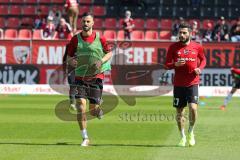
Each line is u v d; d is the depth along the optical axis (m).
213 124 57.78
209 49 99.62
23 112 69.12
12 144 43.91
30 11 132.88
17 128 54.44
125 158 37.41
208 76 99.75
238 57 99.38
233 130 53.00
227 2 132.50
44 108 74.19
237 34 109.19
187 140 45.41
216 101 89.62
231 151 40.59
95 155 38.59
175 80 42.72
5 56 101.38
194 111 42.34
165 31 120.25
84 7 132.00
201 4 132.12
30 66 101.00
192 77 42.28
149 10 131.38
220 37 111.94
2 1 134.12
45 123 58.41
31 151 40.31
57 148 41.84
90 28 42.69
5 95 97.75
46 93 100.31
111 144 44.16
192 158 37.53
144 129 53.75
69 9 111.69
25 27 128.75
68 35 111.44
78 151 40.41
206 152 40.09
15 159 36.84
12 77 101.31
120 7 131.88
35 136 48.94
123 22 115.38
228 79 99.75
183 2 132.38
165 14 131.12
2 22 130.38
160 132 51.59
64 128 54.47
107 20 127.69
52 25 114.69
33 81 101.00
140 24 126.19
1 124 57.50
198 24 126.75
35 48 101.06
